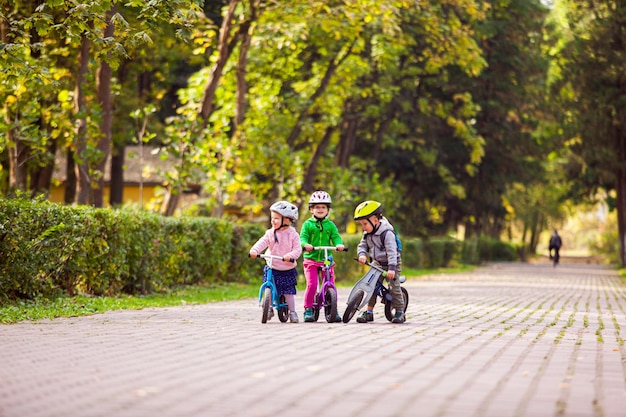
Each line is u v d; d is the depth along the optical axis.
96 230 22.06
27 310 18.03
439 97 59.34
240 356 11.31
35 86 27.83
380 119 58.53
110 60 20.55
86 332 14.35
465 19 53.16
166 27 32.25
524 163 66.81
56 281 21.22
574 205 73.44
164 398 8.17
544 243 178.62
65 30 20.50
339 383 9.16
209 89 36.12
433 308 22.19
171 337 13.67
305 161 44.28
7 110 29.16
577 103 57.91
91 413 7.45
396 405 7.96
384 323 17.00
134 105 42.34
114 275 23.44
